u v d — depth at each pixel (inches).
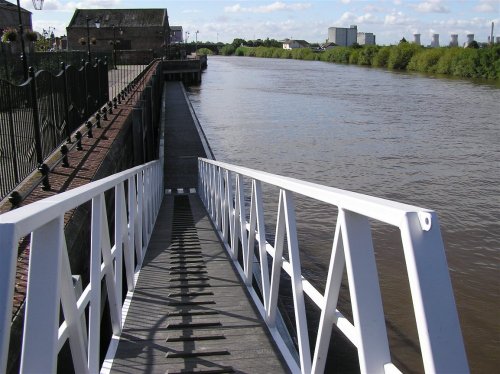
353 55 4936.0
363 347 74.4
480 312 370.6
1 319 55.4
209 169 473.1
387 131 1222.9
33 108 301.0
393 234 499.8
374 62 4367.6
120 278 171.8
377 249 467.8
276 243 151.3
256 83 2773.1
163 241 334.0
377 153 976.9
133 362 146.7
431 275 56.2
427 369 54.6
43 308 75.9
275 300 160.1
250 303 196.9
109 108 716.0
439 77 3031.5
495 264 458.0
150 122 923.4
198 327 172.7
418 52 3796.8
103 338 288.2
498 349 325.1
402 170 842.2
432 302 55.5
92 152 436.5
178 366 144.6
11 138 258.5
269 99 1974.7
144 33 3154.5
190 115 1386.6
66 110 408.8
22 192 303.9
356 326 75.8
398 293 385.1
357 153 983.6
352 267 76.4
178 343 159.6
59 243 78.2
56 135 378.0
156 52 3048.7
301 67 4446.4
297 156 973.8
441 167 854.5
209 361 147.9
